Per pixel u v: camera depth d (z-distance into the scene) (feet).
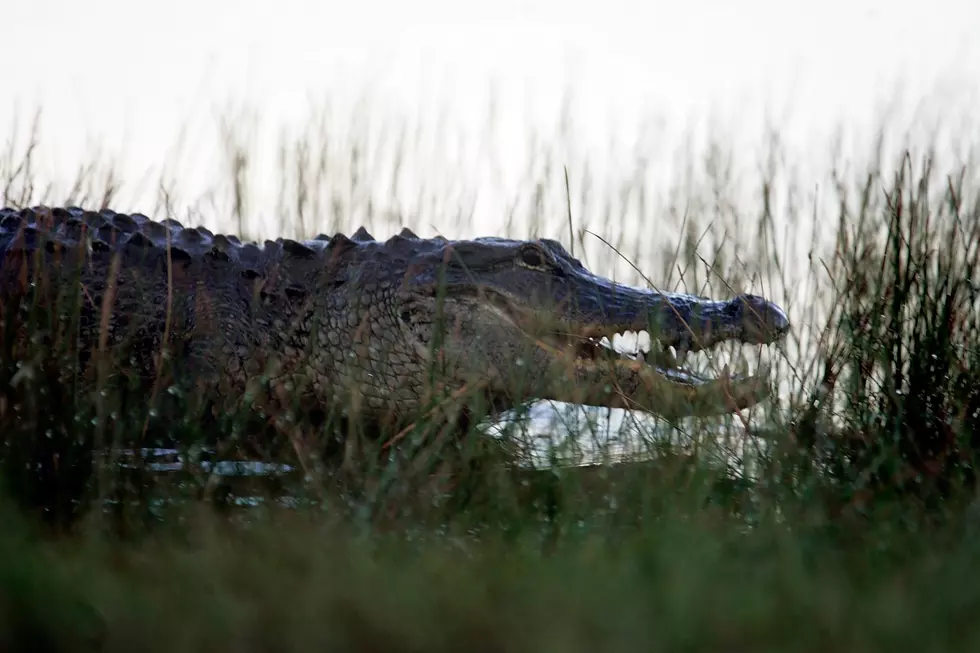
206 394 65.10
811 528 45.11
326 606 33.01
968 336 58.85
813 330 63.41
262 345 69.10
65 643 31.30
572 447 53.16
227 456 55.47
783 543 41.45
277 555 39.32
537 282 67.31
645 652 30.91
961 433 54.65
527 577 36.55
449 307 67.31
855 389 59.21
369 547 41.19
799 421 58.44
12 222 72.54
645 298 66.85
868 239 62.08
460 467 53.16
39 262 55.72
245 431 58.29
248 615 32.76
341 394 68.44
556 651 30.01
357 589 34.30
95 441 49.49
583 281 68.39
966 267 58.59
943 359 57.82
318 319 69.05
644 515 46.11
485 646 31.30
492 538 43.91
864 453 54.44
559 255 69.46
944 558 39.55
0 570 33.19
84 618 32.37
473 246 67.87
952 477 51.65
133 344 67.62
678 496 48.44
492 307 67.05
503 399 68.80
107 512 45.96
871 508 48.29
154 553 40.60
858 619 33.06
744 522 48.34
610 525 46.01
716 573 36.83
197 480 49.83
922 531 44.65
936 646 31.17
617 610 32.63
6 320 51.19
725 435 56.75
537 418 64.08
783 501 49.26
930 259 59.62
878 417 57.88
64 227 70.85
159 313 68.49
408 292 67.56
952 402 57.36
